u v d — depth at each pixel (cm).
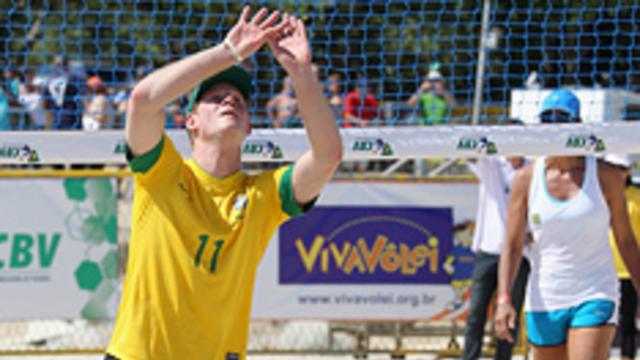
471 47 4003
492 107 3744
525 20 4181
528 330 1950
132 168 1267
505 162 2609
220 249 1271
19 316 2811
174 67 1202
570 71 4194
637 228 2578
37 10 4150
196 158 1315
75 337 3056
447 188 2909
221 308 1271
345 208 2892
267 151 2009
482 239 2612
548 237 1900
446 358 3038
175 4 4166
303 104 1268
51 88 3616
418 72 4347
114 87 4000
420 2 4009
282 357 3078
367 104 3647
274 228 1351
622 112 3500
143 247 1264
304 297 2894
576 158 1925
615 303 1869
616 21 3522
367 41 3862
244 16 1226
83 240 2838
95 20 4225
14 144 1981
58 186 2820
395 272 2912
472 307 2612
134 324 1251
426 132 2030
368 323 3005
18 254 2808
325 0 4150
